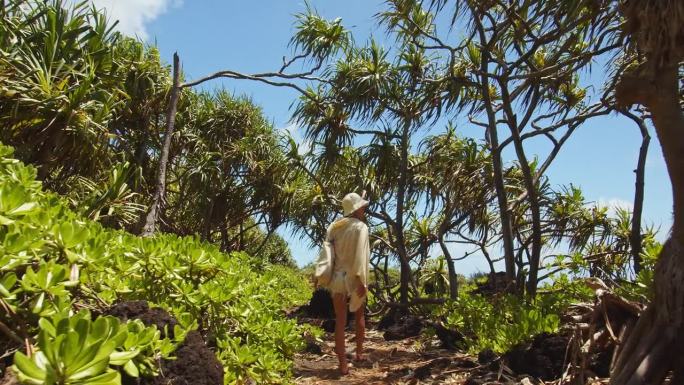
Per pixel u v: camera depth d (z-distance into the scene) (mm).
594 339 3082
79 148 5684
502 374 3783
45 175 5523
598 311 3172
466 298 5926
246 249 15195
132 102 8906
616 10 3518
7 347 1649
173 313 2465
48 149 5566
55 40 5824
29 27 5969
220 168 11203
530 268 6301
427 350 5605
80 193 5711
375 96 8258
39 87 5387
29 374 1264
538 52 7230
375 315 8844
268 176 11562
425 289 10664
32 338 1653
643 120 6324
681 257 2475
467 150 8188
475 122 7977
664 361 2434
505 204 6484
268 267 9695
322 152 9453
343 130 9156
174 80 7547
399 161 9266
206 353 2191
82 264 2000
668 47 2557
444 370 4391
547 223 8602
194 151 10820
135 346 1725
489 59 6535
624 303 3111
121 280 2475
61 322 1386
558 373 3566
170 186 11945
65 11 5992
